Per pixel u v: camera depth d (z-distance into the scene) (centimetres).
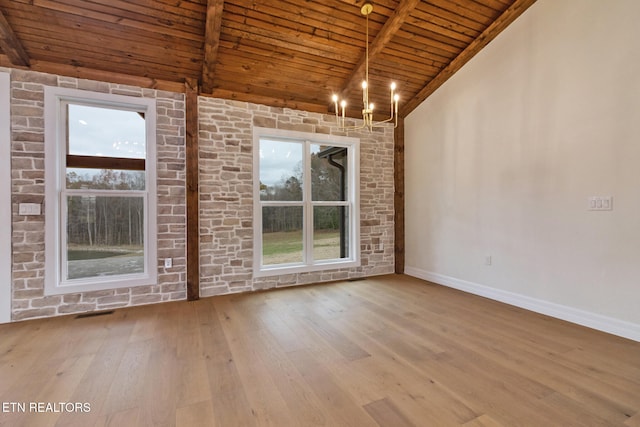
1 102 290
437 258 443
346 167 477
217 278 380
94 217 334
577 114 283
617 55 256
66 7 266
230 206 386
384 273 498
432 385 190
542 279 314
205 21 296
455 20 342
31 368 211
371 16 321
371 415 163
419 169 472
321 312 322
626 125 252
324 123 446
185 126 359
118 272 345
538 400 174
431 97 447
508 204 345
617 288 258
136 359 224
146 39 307
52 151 306
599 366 210
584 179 279
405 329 277
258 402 174
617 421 157
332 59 372
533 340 252
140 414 164
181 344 248
